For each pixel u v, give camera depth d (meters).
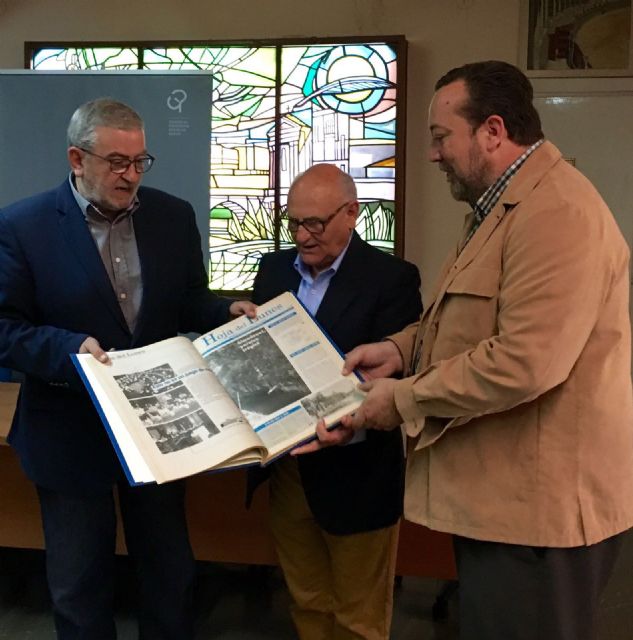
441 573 2.28
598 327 1.27
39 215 1.63
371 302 1.74
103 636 1.78
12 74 3.29
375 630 1.88
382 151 3.48
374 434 1.76
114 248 1.67
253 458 1.45
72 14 3.62
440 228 3.54
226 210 3.61
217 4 3.56
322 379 1.62
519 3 3.44
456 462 1.35
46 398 1.66
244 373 1.63
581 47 3.46
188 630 1.90
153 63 3.58
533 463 1.28
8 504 2.41
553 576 1.28
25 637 2.30
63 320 1.63
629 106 3.47
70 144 1.59
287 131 3.55
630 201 3.54
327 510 1.74
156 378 1.51
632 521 1.33
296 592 1.93
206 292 1.92
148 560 1.83
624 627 2.38
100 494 1.69
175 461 1.38
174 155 3.26
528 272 1.23
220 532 2.40
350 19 3.51
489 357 1.24
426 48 3.49
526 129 1.34
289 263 1.87
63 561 1.70
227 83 3.57
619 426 1.31
